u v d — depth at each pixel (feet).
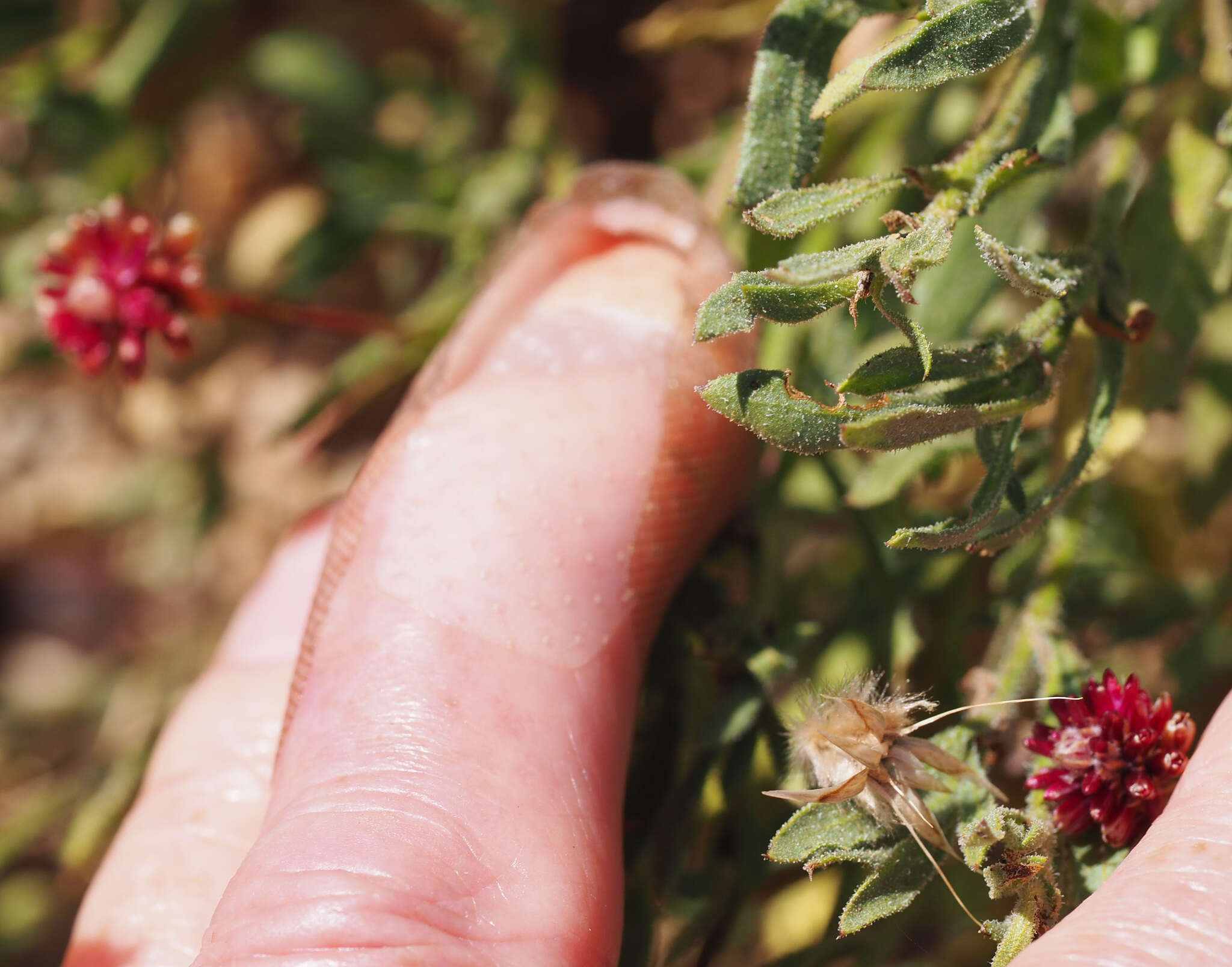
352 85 0.78
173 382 0.82
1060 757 0.48
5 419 0.98
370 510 0.51
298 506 0.84
